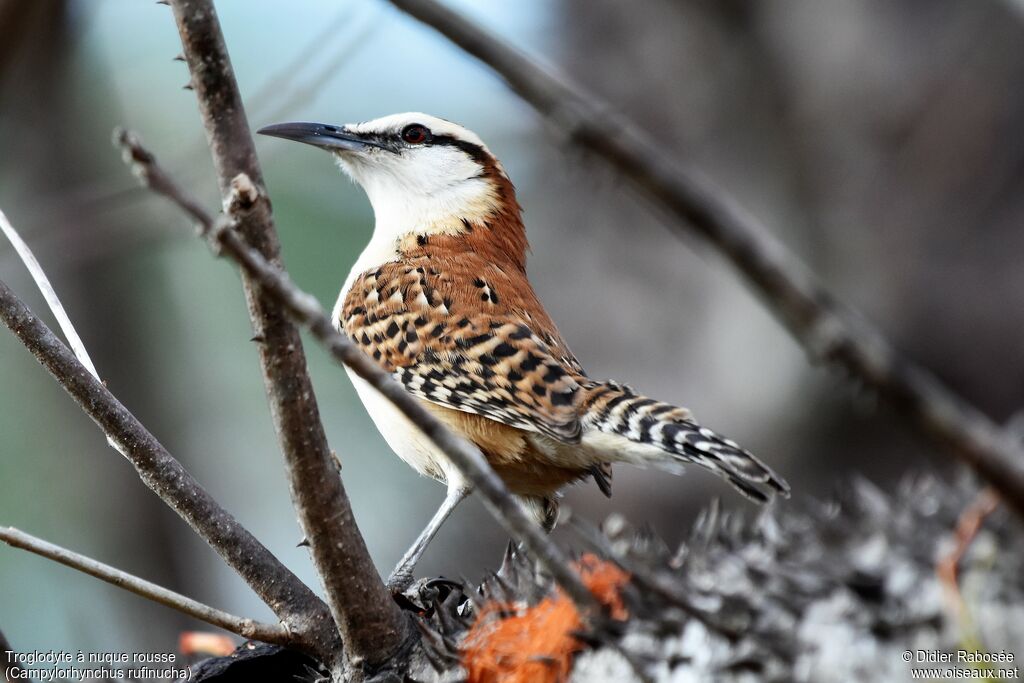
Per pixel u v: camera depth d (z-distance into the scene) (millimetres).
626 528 5703
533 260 13188
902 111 12328
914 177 12297
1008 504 2738
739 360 12195
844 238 12281
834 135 12477
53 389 12156
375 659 5367
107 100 12227
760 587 4473
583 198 13180
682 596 4480
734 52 12672
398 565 7418
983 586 4074
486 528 12875
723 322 12359
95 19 12039
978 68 12211
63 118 11859
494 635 5125
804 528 4828
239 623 5336
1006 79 12188
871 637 4148
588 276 12945
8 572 11672
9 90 10938
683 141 12820
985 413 11711
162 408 12648
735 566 4680
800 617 4332
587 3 13273
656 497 11969
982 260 12047
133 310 12516
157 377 12641
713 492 11820
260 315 4668
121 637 11672
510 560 5746
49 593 11695
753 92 12641
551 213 13297
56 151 11844
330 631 5496
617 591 4781
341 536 5117
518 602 5305
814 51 12523
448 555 12852
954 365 11852
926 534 4410
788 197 12453
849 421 11805
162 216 11273
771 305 2889
